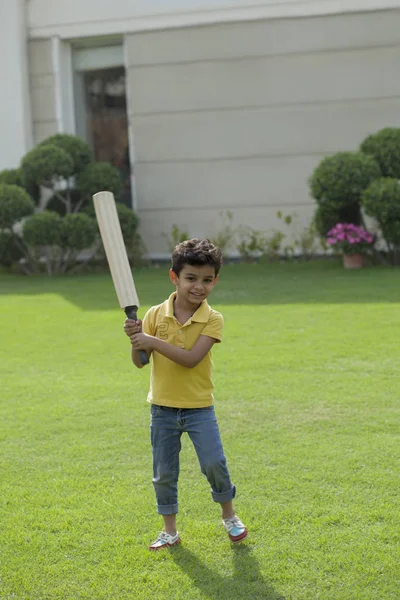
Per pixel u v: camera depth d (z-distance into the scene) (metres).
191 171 12.15
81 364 5.89
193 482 3.68
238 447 4.07
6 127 12.47
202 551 3.02
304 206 11.84
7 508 3.44
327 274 9.98
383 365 5.54
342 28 11.46
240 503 3.41
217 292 8.84
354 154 10.28
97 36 12.34
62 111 12.64
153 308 3.16
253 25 11.71
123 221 11.21
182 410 3.04
